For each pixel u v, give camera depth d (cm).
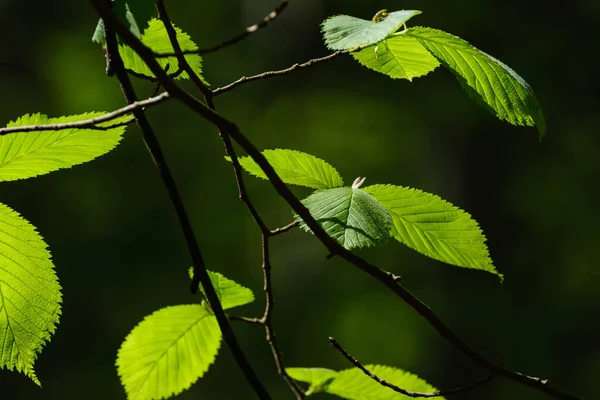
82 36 1812
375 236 177
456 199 1577
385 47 223
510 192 1528
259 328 1736
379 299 1748
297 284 1848
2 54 1781
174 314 258
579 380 1405
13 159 206
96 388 1566
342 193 188
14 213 206
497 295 1471
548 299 1469
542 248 1507
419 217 211
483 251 210
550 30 1453
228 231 1759
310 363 1741
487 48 1469
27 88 1794
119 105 1711
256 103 1823
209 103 205
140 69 234
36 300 209
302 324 1778
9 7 1805
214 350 265
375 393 248
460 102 1497
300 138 1842
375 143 1816
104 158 1719
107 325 1600
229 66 1812
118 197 1706
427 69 226
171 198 190
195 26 1823
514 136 1515
